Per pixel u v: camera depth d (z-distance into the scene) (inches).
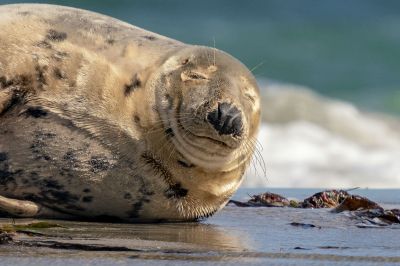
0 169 1123.3
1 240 878.4
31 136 1120.2
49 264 773.9
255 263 805.9
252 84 1212.5
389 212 1235.2
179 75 1156.5
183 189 1160.8
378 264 812.0
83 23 1202.0
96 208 1149.7
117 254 839.7
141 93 1143.0
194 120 1107.9
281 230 1084.5
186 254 850.1
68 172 1122.0
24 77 1134.4
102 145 1123.3
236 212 1304.1
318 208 1395.2
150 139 1128.8
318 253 867.4
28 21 1184.2
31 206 1124.5
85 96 1131.3
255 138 1226.0
